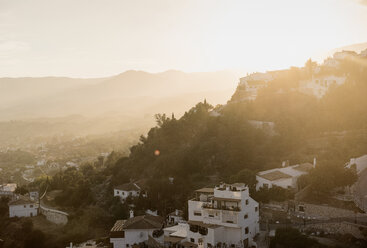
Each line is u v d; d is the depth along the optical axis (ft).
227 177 407.44
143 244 341.41
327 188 312.29
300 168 362.33
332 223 270.67
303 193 321.52
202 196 311.68
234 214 284.82
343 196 308.60
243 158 426.10
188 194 405.59
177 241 304.09
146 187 456.45
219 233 286.46
